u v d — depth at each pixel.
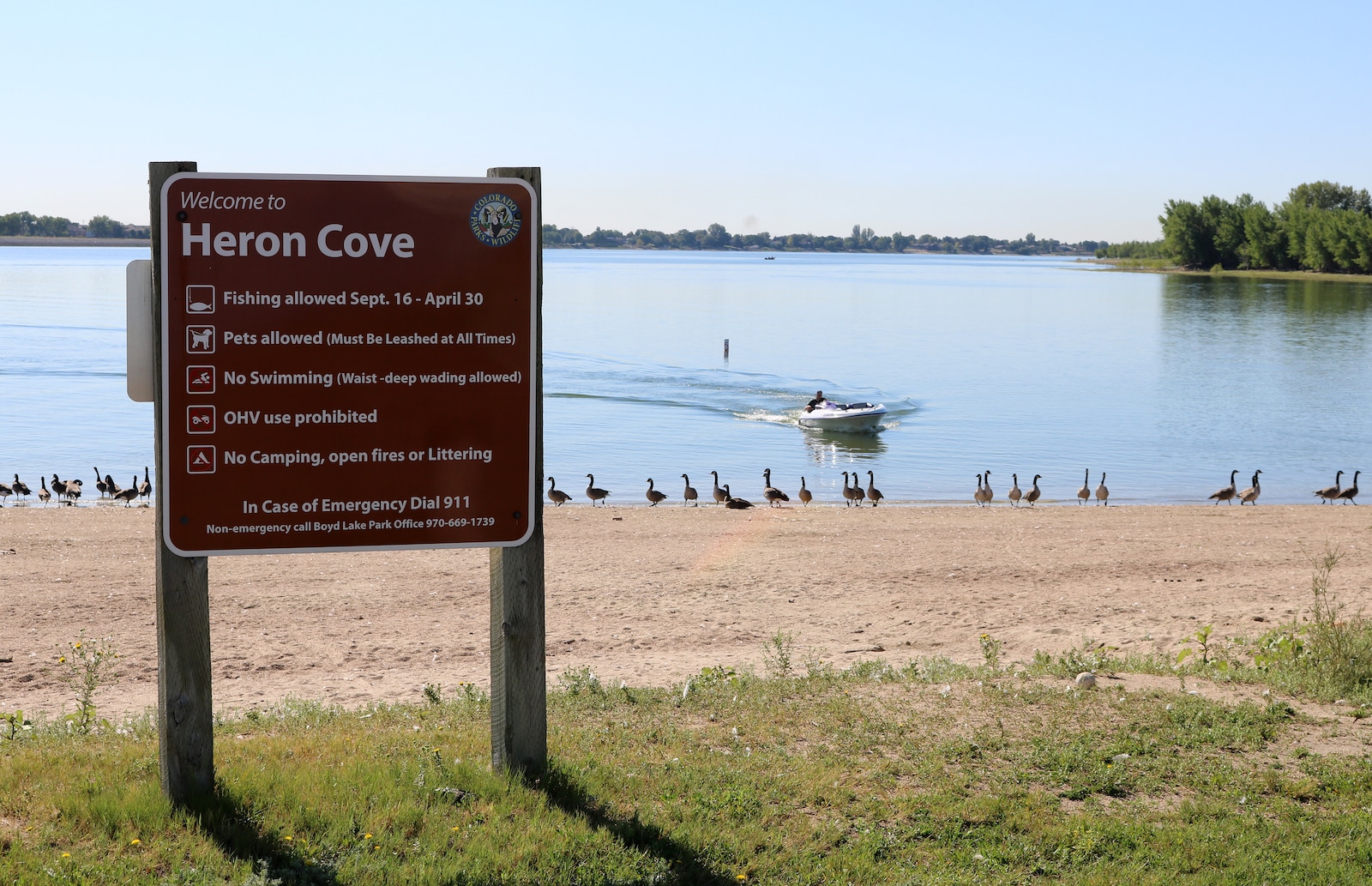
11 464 29.86
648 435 35.88
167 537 5.45
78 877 4.77
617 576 15.28
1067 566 16.22
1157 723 7.43
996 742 7.04
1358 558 16.98
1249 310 100.19
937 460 32.28
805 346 66.56
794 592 14.50
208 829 5.31
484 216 5.67
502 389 5.78
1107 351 63.94
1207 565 16.34
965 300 121.12
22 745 7.05
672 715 7.90
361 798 5.76
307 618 12.67
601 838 5.50
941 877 5.33
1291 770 6.72
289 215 5.47
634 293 130.00
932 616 13.25
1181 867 5.52
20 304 90.56
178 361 5.41
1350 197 187.25
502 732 6.16
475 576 14.90
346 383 5.59
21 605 12.82
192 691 5.53
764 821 5.88
